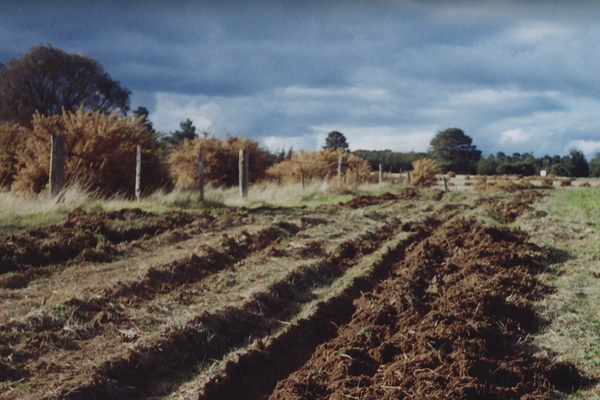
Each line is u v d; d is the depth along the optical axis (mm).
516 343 6016
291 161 29531
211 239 10344
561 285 8055
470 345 5629
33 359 5121
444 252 10047
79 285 7305
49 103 46812
